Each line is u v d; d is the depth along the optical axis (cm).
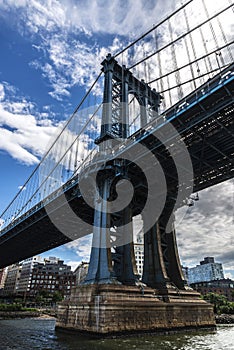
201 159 2947
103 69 4041
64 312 2700
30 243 6059
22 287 13900
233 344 1909
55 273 13875
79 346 1841
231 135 2564
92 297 2366
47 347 1852
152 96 4375
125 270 2783
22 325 4072
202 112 2377
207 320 2936
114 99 3834
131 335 2188
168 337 2230
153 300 2542
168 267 3262
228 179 3334
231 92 2161
